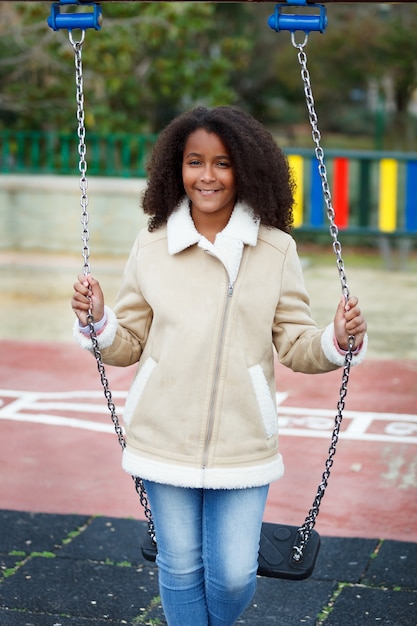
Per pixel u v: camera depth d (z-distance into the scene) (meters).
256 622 3.97
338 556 4.55
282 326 3.19
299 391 7.54
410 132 22.30
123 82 14.95
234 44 15.73
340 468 5.88
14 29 14.29
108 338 3.16
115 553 4.61
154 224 3.25
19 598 4.16
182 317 3.08
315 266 13.16
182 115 3.18
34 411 7.07
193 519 3.16
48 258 13.09
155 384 3.11
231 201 3.19
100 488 5.56
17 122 15.42
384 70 18.83
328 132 25.05
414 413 6.99
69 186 13.17
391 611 4.04
